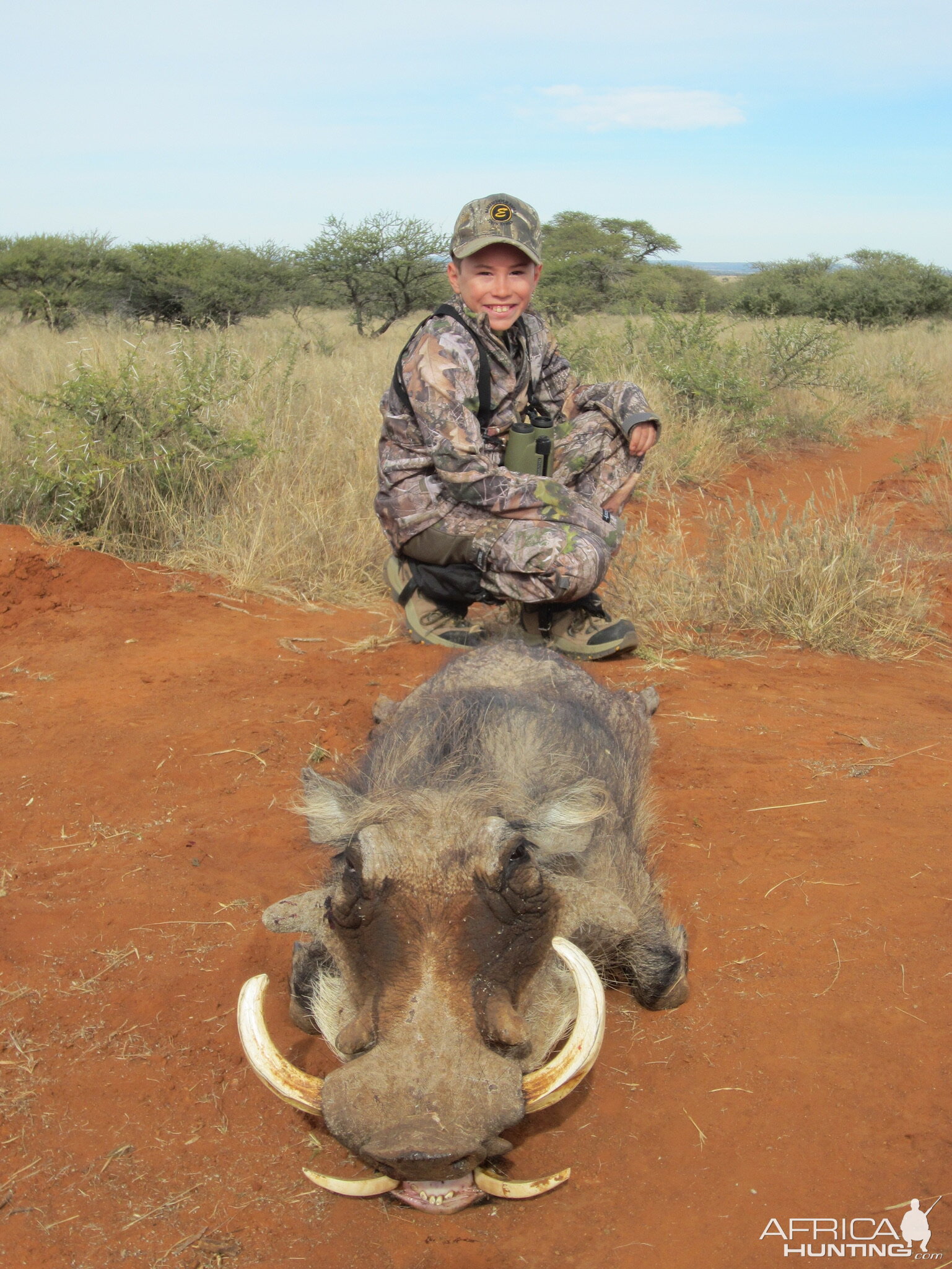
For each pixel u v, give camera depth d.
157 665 5.57
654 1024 3.03
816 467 11.82
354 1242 2.31
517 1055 2.36
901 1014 3.01
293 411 9.73
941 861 3.77
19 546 7.00
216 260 25.69
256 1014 2.30
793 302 29.41
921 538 8.88
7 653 5.69
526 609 5.86
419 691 4.10
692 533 8.75
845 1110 2.67
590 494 6.06
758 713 5.18
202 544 7.43
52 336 16.11
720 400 12.05
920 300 29.94
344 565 7.22
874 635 6.51
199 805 4.17
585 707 3.79
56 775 4.35
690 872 3.78
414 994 2.21
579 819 2.67
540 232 5.45
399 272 25.36
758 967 3.25
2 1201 2.38
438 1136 2.00
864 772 4.49
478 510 5.62
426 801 2.60
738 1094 2.74
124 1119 2.64
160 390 8.13
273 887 3.63
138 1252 2.27
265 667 5.58
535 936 2.39
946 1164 2.49
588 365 11.98
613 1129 2.63
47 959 3.22
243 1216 2.38
